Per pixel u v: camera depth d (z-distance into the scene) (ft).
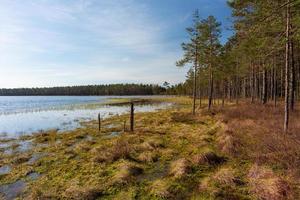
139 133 61.77
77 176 33.58
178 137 53.57
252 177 28.35
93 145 51.85
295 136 39.06
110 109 169.78
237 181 27.96
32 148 52.95
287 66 46.55
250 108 84.48
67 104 243.60
